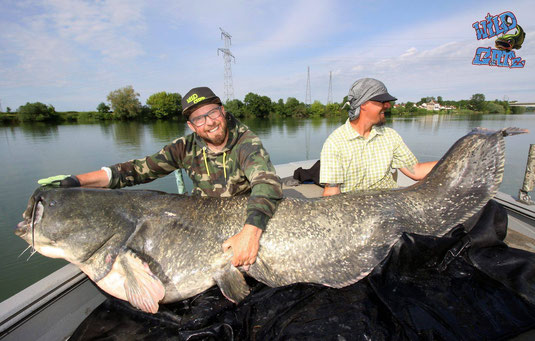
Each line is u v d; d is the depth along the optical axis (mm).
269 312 1743
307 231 2094
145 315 1892
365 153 2791
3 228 7000
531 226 2811
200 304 1887
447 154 2285
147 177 2592
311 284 1923
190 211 2209
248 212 2004
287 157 14539
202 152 2518
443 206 2178
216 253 2061
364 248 2061
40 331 1818
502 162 2113
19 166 13953
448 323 1529
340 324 1565
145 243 2092
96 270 2064
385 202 2209
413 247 1904
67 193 2094
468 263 1939
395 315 1567
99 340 1707
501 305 1652
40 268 5500
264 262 2061
